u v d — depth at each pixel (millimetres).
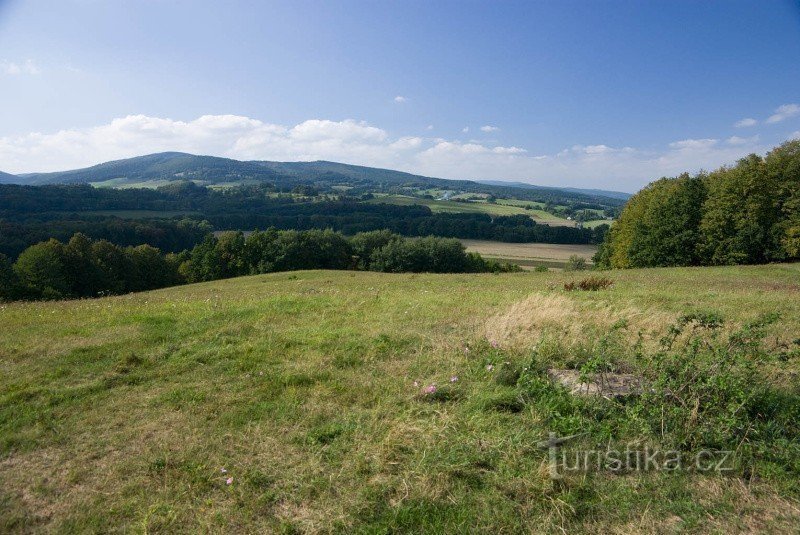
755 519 2838
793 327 7461
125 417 4332
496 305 9969
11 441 3859
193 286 36156
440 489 3127
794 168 36906
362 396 4750
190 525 2850
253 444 3793
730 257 38531
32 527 2838
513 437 3771
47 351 6410
